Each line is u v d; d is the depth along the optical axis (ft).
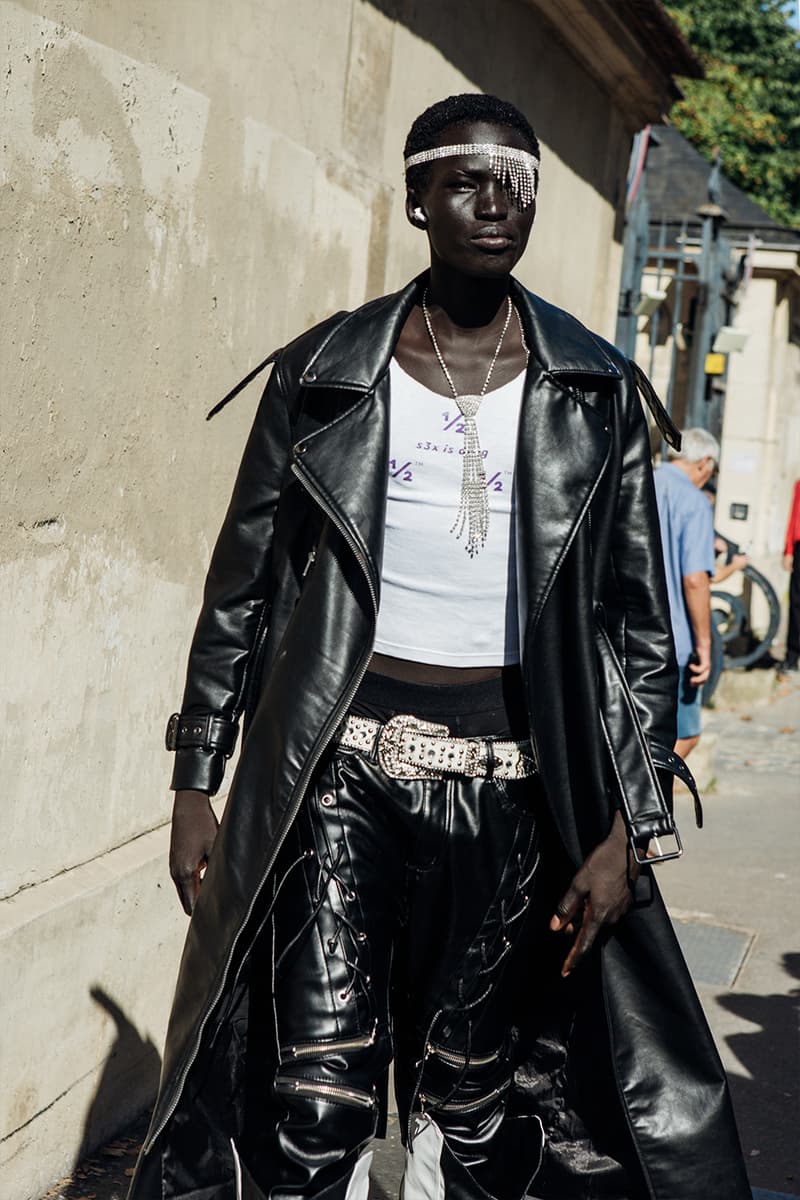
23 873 10.92
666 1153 8.22
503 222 7.74
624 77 28.53
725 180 57.72
